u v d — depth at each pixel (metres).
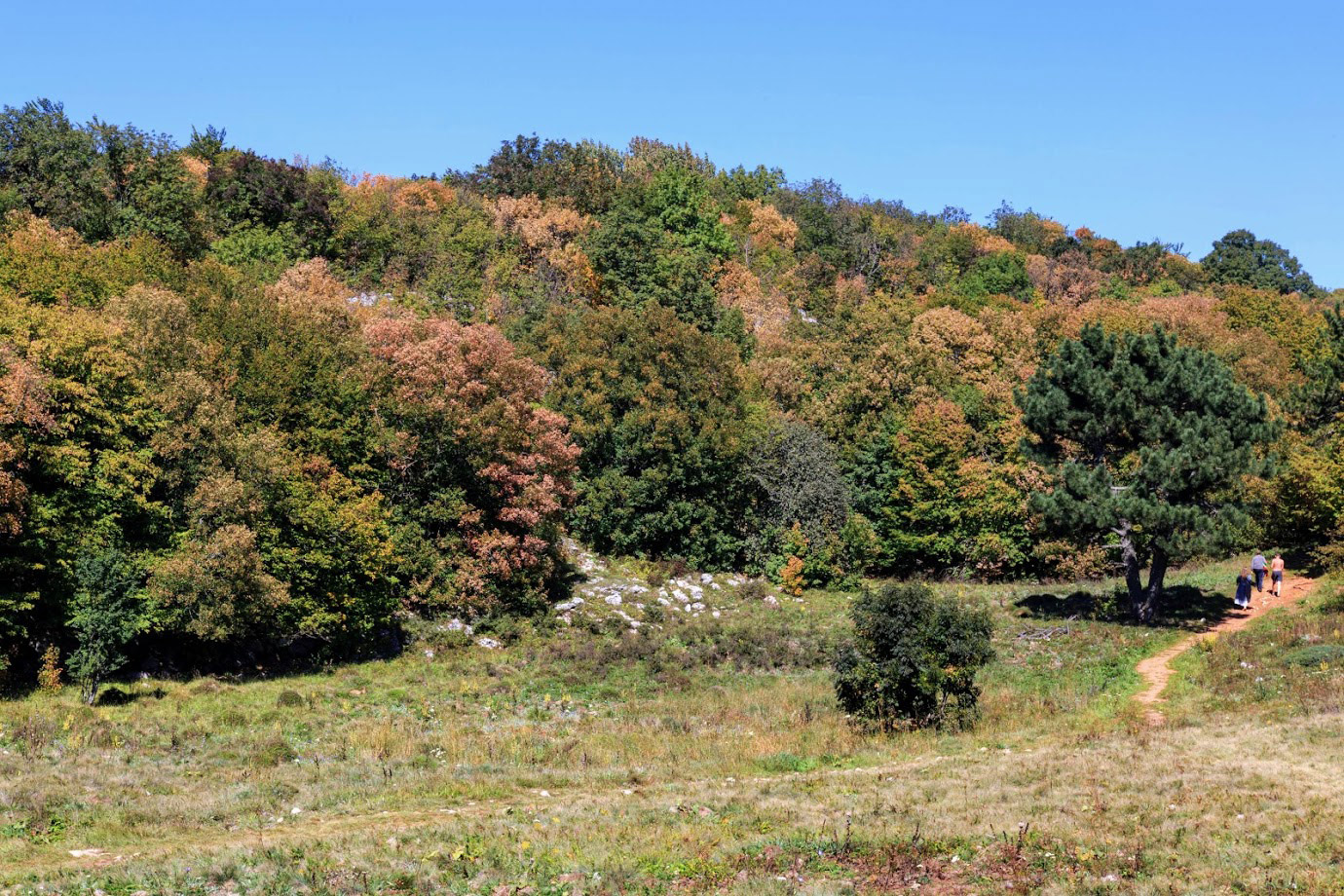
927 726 30.53
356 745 28.50
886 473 69.94
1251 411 47.88
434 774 24.83
